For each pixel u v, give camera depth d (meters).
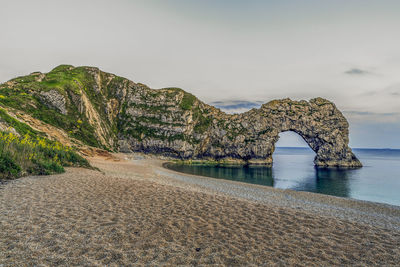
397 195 32.03
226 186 29.69
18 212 7.39
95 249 5.38
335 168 80.56
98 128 67.88
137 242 6.05
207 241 6.56
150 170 41.00
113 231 6.60
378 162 116.75
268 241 6.91
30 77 65.00
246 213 9.75
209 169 67.06
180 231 7.16
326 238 7.47
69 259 4.78
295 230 8.02
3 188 10.28
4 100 44.28
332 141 90.38
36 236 5.73
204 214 9.19
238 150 98.44
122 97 101.06
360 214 17.45
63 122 52.69
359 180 48.06
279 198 22.62
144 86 112.94
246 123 102.88
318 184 42.06
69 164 21.03
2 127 24.44
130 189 12.88
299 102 102.69
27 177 13.35
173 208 9.70
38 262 4.54
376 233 8.30
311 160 141.88
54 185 12.01
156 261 5.11
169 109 103.31
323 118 94.56
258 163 96.56
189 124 101.12
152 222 7.73
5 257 4.59
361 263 5.91
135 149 92.88
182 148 95.00
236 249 6.17
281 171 67.81
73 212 7.97
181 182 28.03
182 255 5.55
